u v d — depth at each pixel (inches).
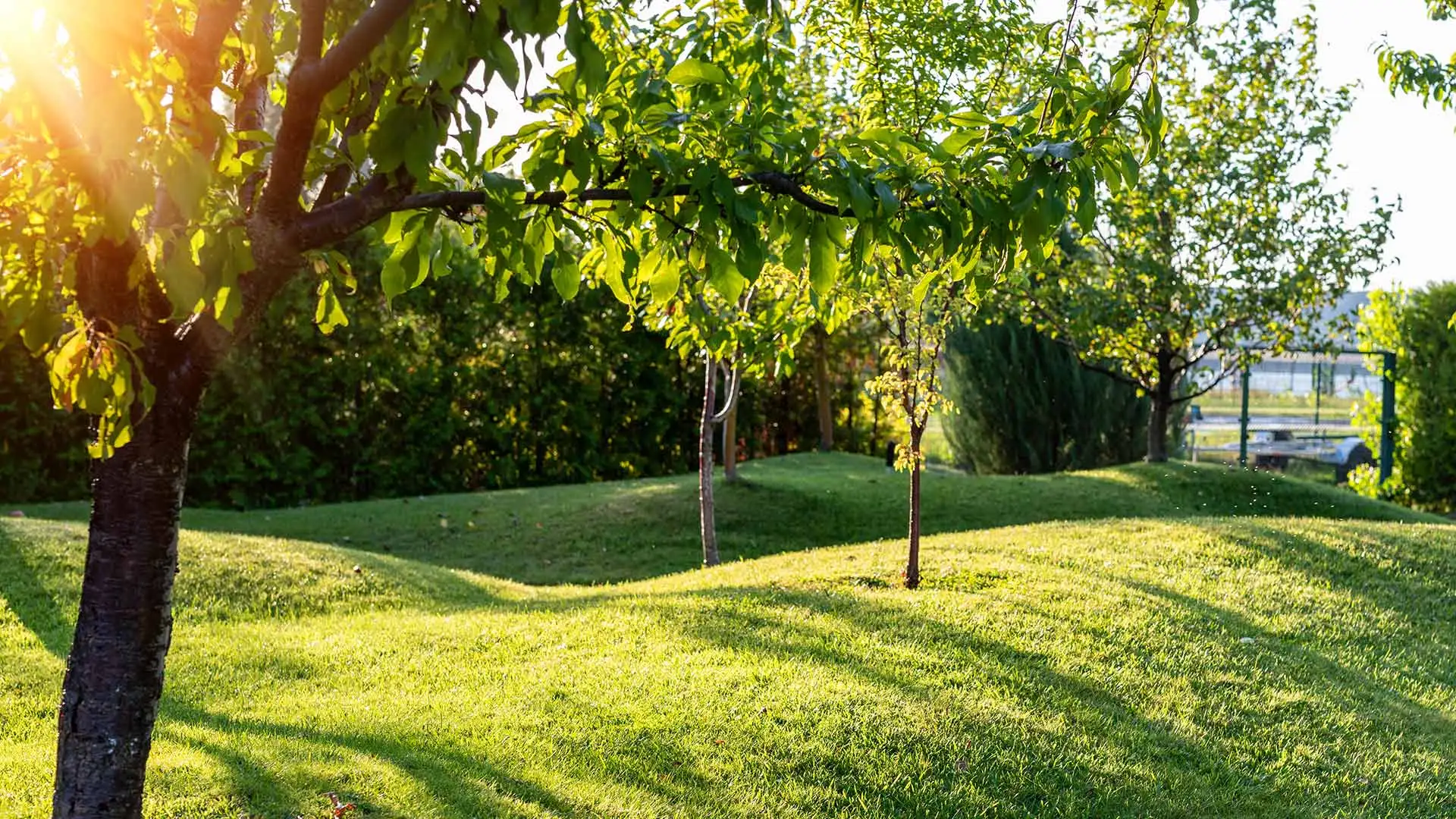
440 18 89.0
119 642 114.5
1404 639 289.9
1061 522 433.4
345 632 289.7
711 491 438.0
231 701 230.1
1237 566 350.6
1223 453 850.1
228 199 107.9
